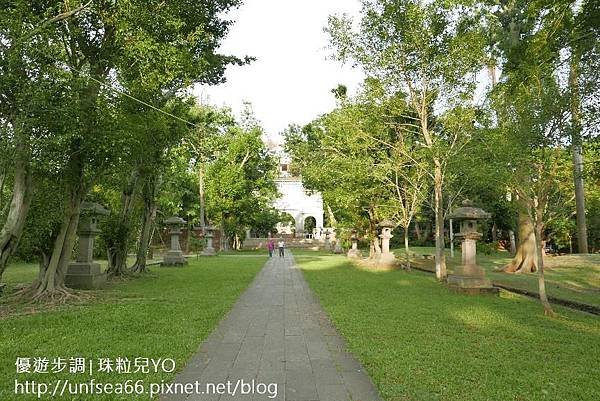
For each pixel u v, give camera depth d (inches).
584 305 452.1
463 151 552.4
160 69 466.3
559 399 191.0
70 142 404.8
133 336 294.4
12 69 366.6
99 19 455.5
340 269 873.5
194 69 512.1
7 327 324.2
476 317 365.7
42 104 372.8
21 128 370.3
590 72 378.6
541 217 410.0
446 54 613.3
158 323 336.8
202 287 572.7
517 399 191.6
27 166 412.5
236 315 378.6
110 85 444.8
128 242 738.2
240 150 1769.2
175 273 787.4
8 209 467.2
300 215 2463.1
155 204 836.0
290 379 213.6
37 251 487.2
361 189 883.4
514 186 417.4
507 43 629.6
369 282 628.4
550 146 387.9
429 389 199.9
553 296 520.4
